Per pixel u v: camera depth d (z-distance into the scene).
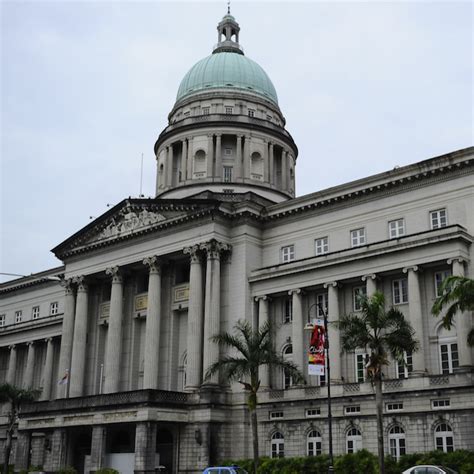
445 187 59.62
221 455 63.41
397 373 58.28
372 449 55.72
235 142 91.50
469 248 56.09
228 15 112.50
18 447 76.19
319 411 60.12
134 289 78.88
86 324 80.50
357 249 61.78
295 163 98.81
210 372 54.59
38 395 82.31
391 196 63.25
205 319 67.88
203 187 87.56
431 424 52.97
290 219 70.38
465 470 46.50
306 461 54.88
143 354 76.62
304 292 65.56
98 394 73.69
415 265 57.38
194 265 70.06
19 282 102.94
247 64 102.31
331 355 61.06
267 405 63.53
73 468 68.19
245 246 69.75
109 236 79.19
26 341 96.38
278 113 100.44
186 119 92.81
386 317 47.97
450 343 55.59
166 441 67.31
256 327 67.56
